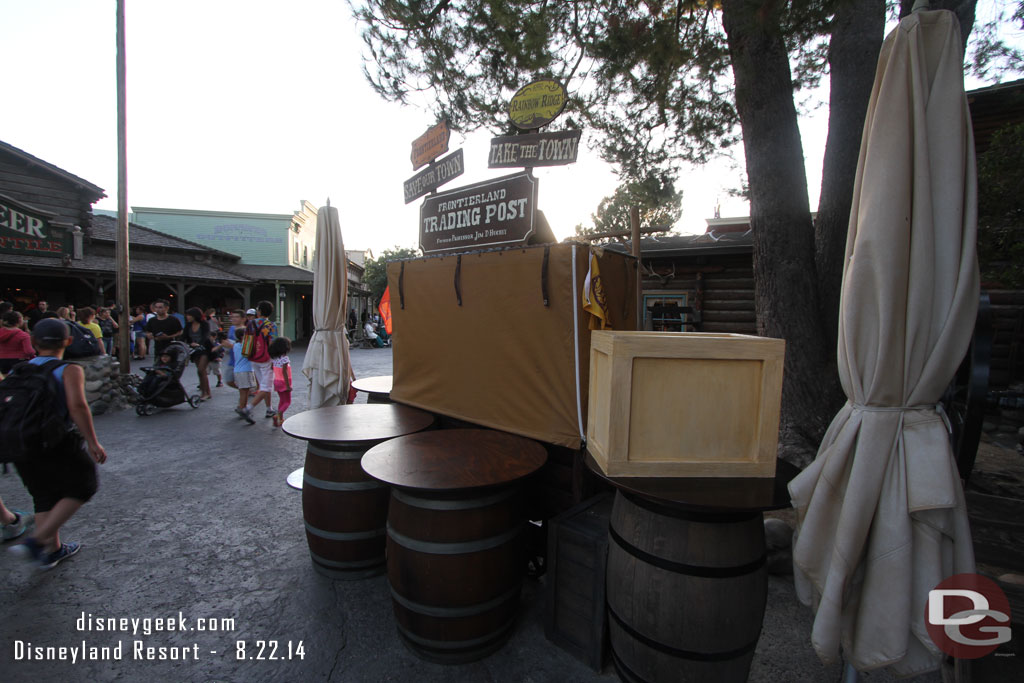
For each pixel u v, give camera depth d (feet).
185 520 12.05
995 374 24.73
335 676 7.20
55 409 9.11
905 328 5.12
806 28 9.43
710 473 6.37
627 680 6.67
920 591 5.08
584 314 8.27
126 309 26.55
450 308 10.85
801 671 7.15
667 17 13.92
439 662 7.45
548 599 7.82
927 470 4.99
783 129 12.77
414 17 15.43
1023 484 14.26
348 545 9.37
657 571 6.10
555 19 13.98
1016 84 22.31
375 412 11.65
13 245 38.55
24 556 9.31
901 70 5.06
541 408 8.97
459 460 7.95
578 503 8.60
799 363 12.71
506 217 9.71
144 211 75.82
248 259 78.89
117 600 8.87
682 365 6.26
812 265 12.87
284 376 20.61
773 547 9.60
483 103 16.92
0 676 7.02
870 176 5.18
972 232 5.09
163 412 23.62
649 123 17.17
